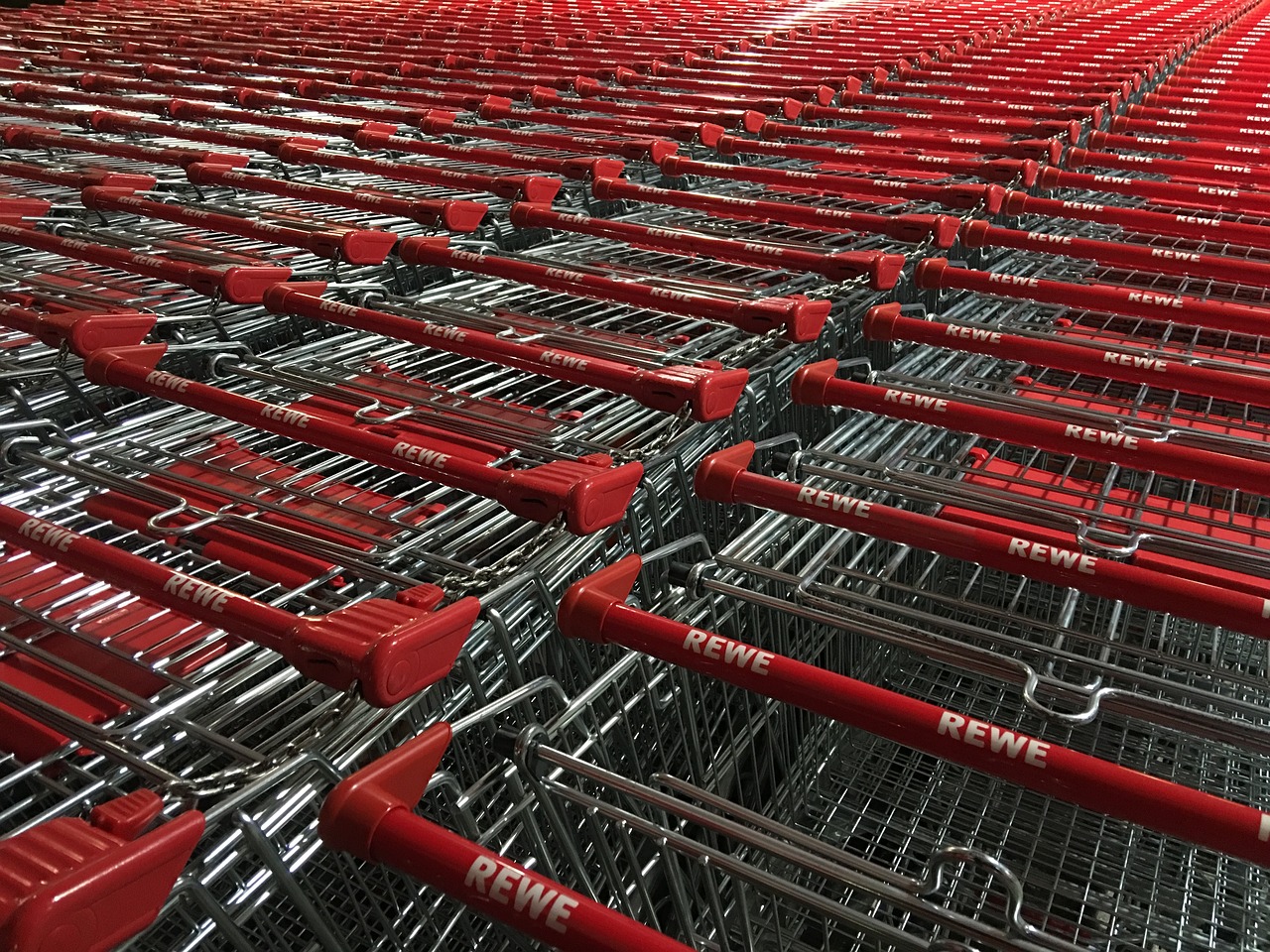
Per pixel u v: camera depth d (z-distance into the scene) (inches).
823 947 80.4
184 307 137.1
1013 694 105.3
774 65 293.7
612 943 44.4
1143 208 181.9
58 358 121.0
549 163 177.3
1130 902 87.3
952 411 86.0
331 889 81.8
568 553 82.5
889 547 105.9
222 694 70.4
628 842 72.0
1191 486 99.7
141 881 45.7
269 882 60.1
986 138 203.6
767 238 148.7
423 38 366.3
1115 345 113.0
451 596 74.0
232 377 116.6
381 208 147.1
